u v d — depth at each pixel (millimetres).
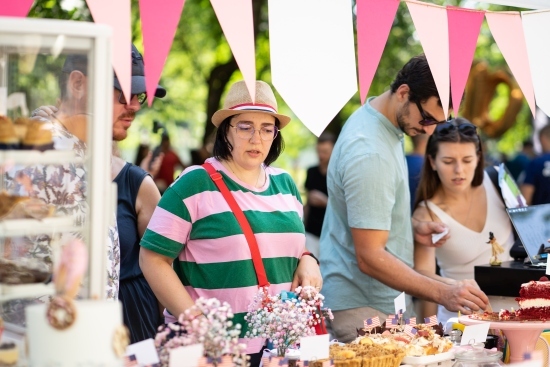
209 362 2512
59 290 2143
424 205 4469
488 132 9469
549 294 3441
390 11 3166
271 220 3369
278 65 3010
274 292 3322
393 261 3855
